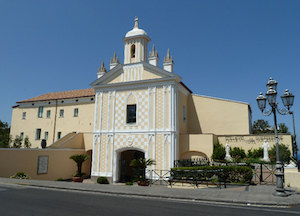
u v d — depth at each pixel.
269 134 24.86
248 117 26.98
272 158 23.06
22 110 39.69
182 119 26.78
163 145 23.55
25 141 35.06
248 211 9.81
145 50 28.33
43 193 13.55
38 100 38.16
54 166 26.05
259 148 24.86
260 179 17.45
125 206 10.46
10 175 21.31
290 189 14.32
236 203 11.48
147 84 25.36
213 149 23.92
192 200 12.30
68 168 28.02
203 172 18.19
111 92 27.12
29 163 23.14
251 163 22.09
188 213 9.35
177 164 22.84
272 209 10.23
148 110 24.86
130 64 26.59
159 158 23.52
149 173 23.52
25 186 16.14
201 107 28.70
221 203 11.55
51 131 36.44
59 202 11.03
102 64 29.08
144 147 24.38
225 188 15.68
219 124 27.64
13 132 39.38
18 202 10.74
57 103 37.06
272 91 13.32
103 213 9.06
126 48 28.50
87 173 30.77
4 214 8.63
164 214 9.11
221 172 18.11
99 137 26.73
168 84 24.41
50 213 8.91
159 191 14.27
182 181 19.53
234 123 27.08
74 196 12.88
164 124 23.86
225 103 27.78
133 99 25.88
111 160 25.66
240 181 17.58
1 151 20.73
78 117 35.00
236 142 25.84
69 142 28.45
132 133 25.17
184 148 24.67
